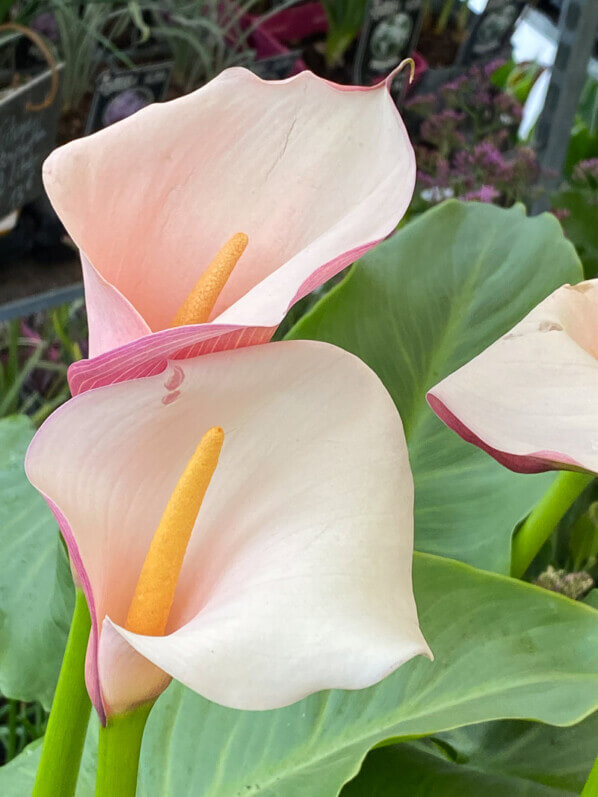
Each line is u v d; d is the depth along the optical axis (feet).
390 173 1.17
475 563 1.69
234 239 1.18
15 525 1.91
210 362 1.06
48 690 1.72
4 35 2.62
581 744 1.59
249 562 1.03
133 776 1.12
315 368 1.08
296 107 1.23
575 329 1.25
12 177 2.46
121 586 1.14
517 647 1.39
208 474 1.05
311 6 3.77
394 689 1.42
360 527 1.00
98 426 1.06
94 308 1.10
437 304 1.88
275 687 0.89
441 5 4.04
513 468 1.12
